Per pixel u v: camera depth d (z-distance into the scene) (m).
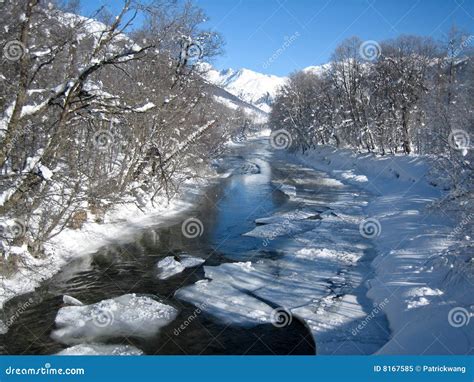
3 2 12.12
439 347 9.34
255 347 11.10
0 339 11.43
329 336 11.52
